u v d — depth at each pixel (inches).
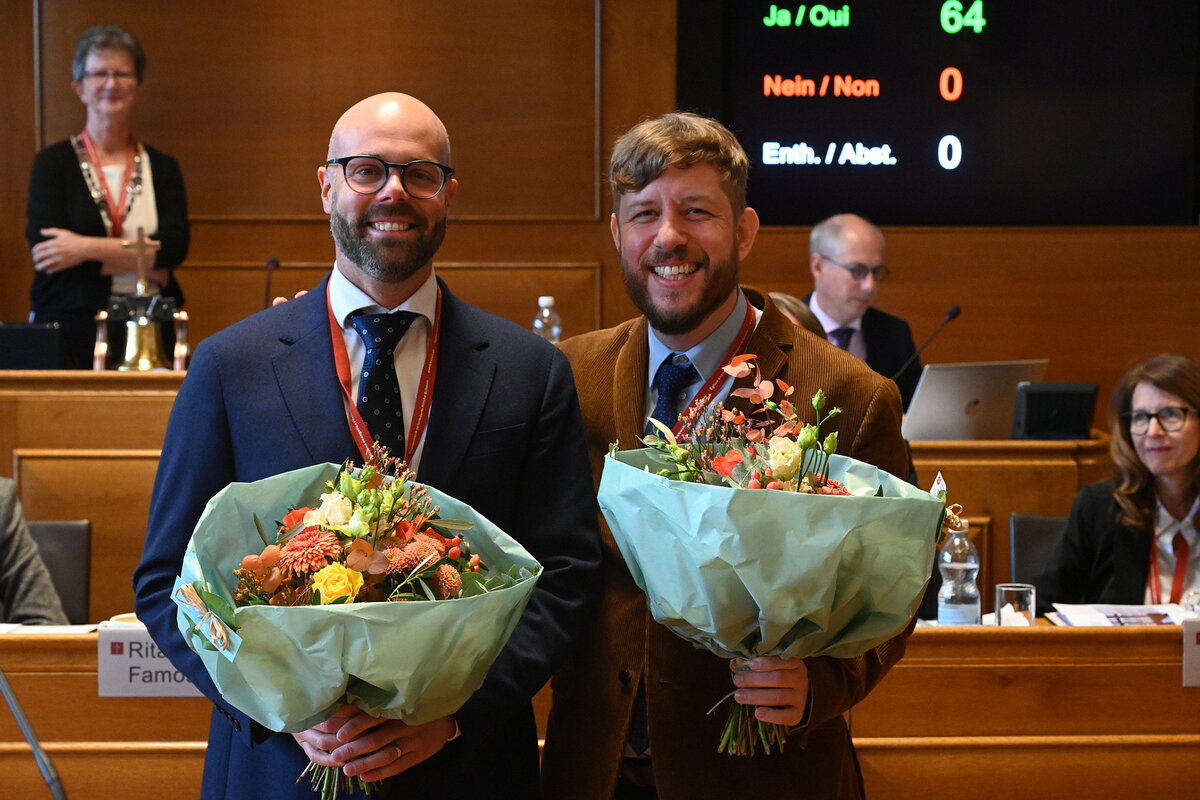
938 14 234.5
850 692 71.6
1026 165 237.6
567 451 77.3
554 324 191.6
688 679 74.4
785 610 63.6
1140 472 128.5
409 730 66.1
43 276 192.2
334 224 75.5
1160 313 239.3
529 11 232.2
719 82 233.5
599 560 75.5
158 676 96.8
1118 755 99.6
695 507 63.2
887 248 237.0
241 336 76.5
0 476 151.4
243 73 230.8
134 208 195.6
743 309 80.4
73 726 97.1
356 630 59.7
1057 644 99.5
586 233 234.8
